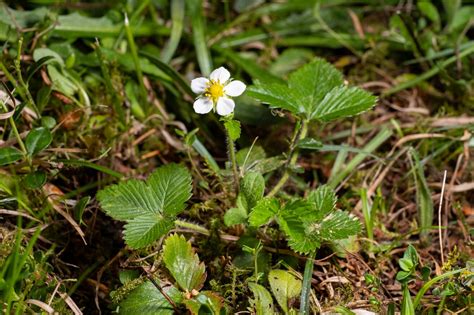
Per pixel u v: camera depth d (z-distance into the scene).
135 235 0.34
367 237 0.37
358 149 0.39
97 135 0.39
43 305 0.33
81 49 0.42
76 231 0.37
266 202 0.34
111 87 0.39
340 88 0.36
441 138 0.41
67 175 0.38
